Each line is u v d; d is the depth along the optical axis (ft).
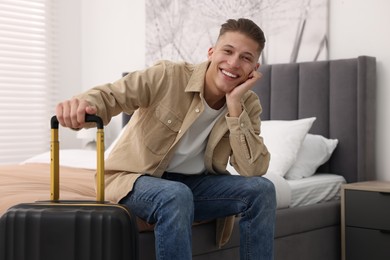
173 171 6.37
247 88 6.21
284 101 11.61
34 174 9.28
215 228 7.09
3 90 14.56
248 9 12.34
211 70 6.15
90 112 5.06
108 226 4.80
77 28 16.10
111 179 6.14
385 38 10.77
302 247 9.32
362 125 10.58
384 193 9.29
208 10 13.05
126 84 5.81
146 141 6.07
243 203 6.03
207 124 6.39
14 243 4.88
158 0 14.01
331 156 11.09
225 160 6.50
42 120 15.43
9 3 14.58
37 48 15.26
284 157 10.05
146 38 14.30
